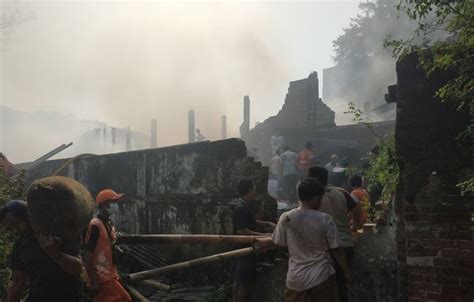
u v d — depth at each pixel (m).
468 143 4.23
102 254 4.48
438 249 4.29
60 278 3.40
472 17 3.49
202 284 7.86
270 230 6.54
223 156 8.04
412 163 4.47
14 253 3.48
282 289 6.02
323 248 4.37
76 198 3.45
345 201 5.16
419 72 4.47
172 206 9.16
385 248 5.19
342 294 4.80
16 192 6.82
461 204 4.22
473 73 3.84
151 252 8.97
